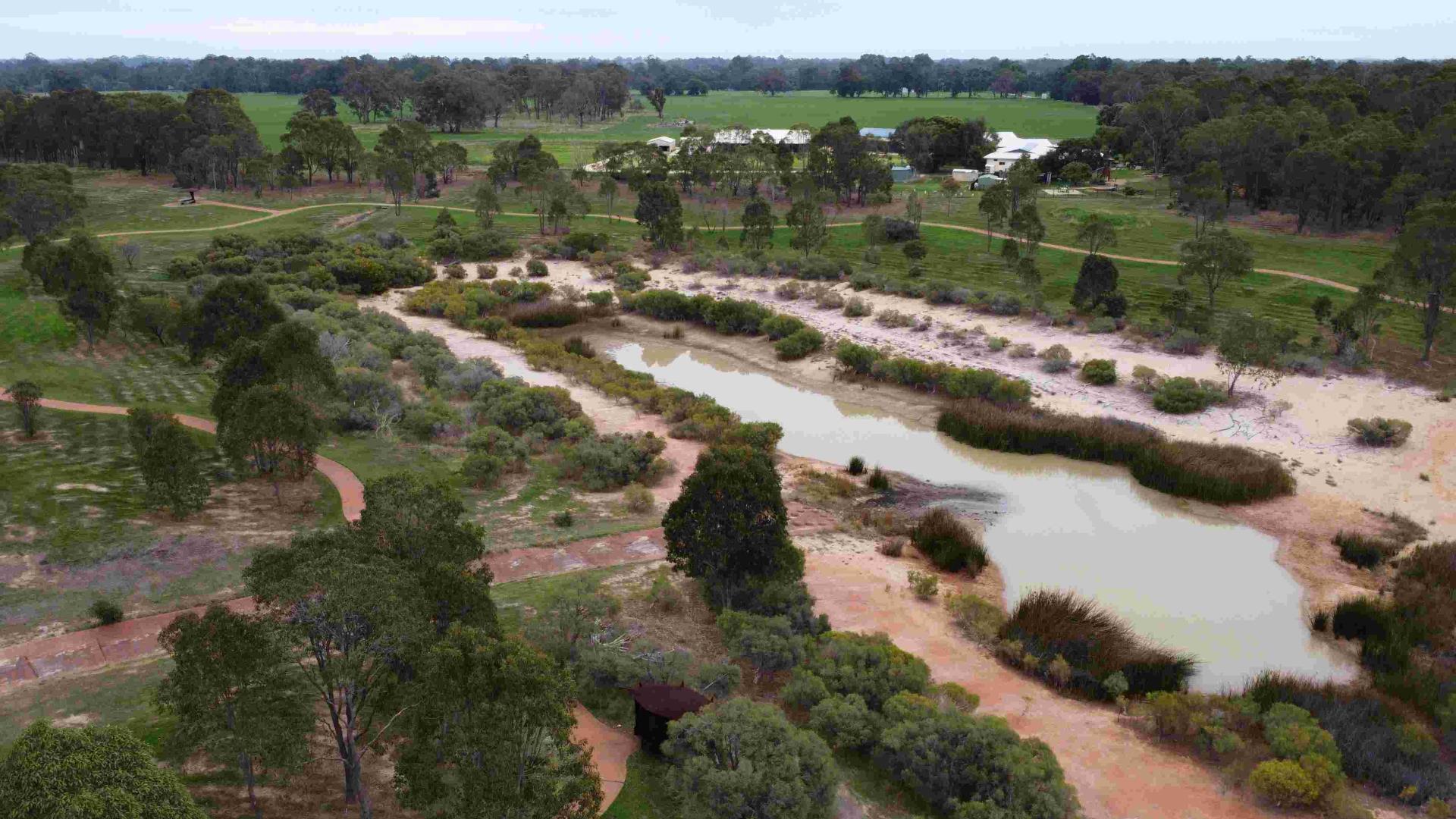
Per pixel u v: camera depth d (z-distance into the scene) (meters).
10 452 42.88
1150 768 26.36
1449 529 43.88
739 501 33.28
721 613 33.06
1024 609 35.00
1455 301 63.03
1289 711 27.55
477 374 62.69
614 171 151.12
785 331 75.75
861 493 48.28
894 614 35.19
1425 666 32.81
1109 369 63.06
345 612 18.61
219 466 44.41
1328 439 53.66
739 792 21.66
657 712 24.83
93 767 14.77
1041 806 22.80
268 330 52.69
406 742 20.94
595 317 84.69
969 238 110.50
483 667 17.98
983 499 47.94
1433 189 103.00
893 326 77.19
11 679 26.64
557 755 19.48
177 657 18.11
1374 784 25.92
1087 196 139.75
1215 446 52.25
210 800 20.08
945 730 24.95
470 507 43.31
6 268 88.00
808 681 28.08
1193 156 128.88
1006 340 70.50
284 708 18.75
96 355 62.81
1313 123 126.12
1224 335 60.19
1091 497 48.31
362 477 45.06
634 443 50.56
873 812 23.89
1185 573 40.41
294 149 147.25
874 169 133.12
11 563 32.97
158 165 160.00
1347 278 87.12
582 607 29.95
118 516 37.28
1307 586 39.25
